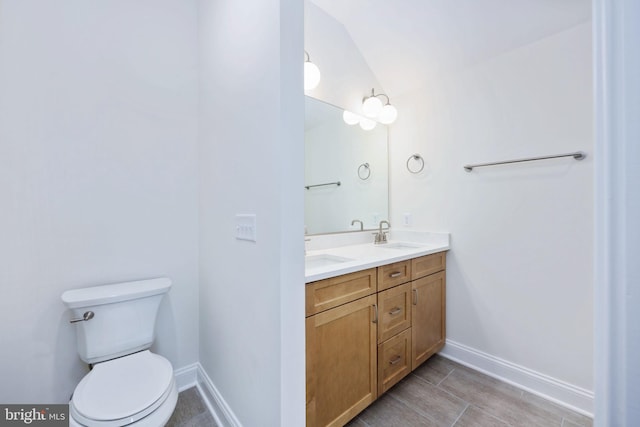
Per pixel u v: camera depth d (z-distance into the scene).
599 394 0.39
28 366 1.31
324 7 2.05
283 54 1.01
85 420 0.95
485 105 1.90
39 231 1.33
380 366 1.55
